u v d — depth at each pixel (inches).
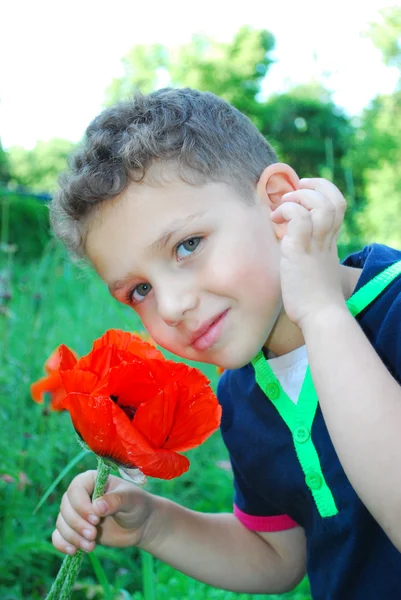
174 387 34.7
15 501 76.7
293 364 50.8
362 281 48.3
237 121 52.0
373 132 327.0
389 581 47.9
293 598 77.1
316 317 41.0
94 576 81.0
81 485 45.6
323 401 39.2
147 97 51.1
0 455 77.5
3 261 173.0
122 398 37.0
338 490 47.5
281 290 45.4
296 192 44.5
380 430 37.3
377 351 45.8
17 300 125.4
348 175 141.6
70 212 46.1
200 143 45.8
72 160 48.3
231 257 43.7
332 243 43.9
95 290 140.7
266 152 53.1
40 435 88.4
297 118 616.1
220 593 74.9
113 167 43.4
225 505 101.6
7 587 74.0
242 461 54.4
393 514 37.5
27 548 71.2
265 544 58.0
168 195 43.3
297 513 53.4
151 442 35.3
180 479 103.2
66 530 43.8
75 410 36.0
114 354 38.4
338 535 48.4
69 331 123.7
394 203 232.1
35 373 98.6
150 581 54.0
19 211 317.4
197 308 43.3
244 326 44.4
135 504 49.6
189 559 53.7
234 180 46.1
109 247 44.6
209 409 37.2
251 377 53.6
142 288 46.1
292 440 50.7
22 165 585.6
